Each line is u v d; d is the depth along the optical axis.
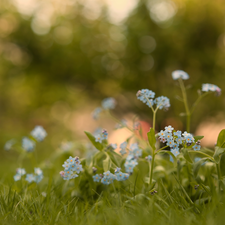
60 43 11.60
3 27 11.76
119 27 11.51
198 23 10.51
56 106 12.44
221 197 1.91
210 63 10.55
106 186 2.38
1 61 11.91
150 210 1.82
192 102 10.20
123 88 11.49
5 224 1.69
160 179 2.36
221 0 10.55
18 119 13.84
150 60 11.19
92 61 11.54
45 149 10.30
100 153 2.46
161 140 1.99
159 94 10.49
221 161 1.97
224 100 10.39
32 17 11.74
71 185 2.45
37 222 1.76
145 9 11.19
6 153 10.09
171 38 10.61
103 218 1.79
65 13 11.97
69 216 1.83
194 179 2.02
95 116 3.23
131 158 2.17
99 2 11.98
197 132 10.27
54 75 11.99
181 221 1.62
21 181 2.66
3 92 12.46
